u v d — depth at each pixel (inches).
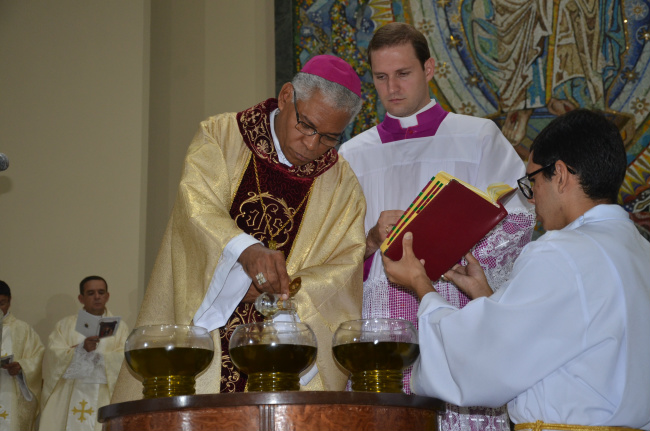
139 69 249.9
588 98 218.2
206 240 94.8
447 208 90.0
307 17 229.6
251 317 104.0
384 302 115.0
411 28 128.2
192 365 76.5
